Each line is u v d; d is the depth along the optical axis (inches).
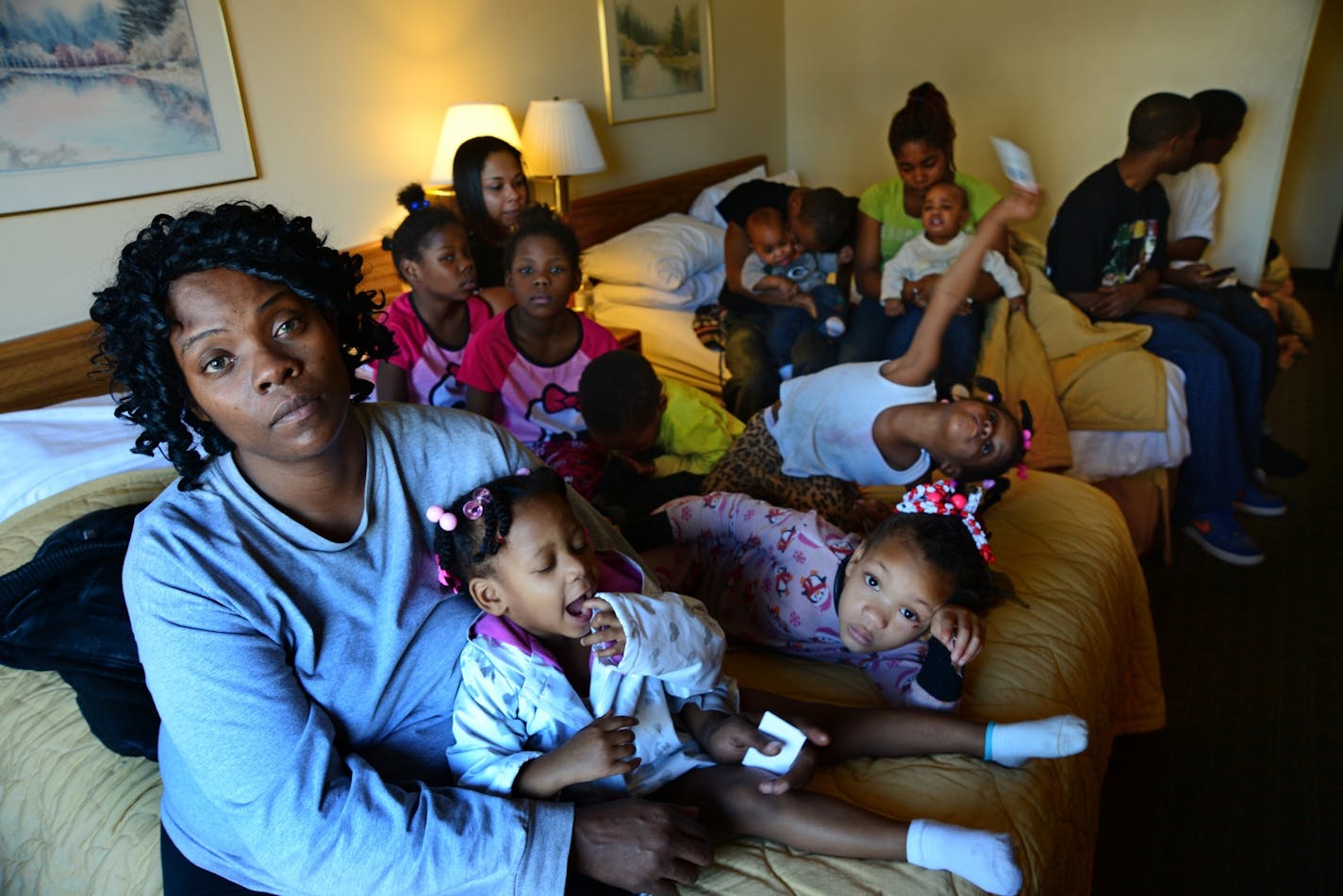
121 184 85.6
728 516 60.9
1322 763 75.0
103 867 47.1
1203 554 109.0
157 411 35.0
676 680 43.8
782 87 179.5
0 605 47.9
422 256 80.0
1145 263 115.3
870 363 73.2
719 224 150.9
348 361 40.3
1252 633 92.8
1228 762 75.6
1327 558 105.5
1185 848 67.1
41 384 81.7
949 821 43.8
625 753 37.0
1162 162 108.1
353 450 39.1
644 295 128.8
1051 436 103.2
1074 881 51.1
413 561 40.5
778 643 58.5
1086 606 61.3
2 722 55.6
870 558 48.3
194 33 88.9
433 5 112.0
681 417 92.4
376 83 107.3
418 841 34.2
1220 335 110.6
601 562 46.6
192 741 33.9
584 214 136.2
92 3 80.9
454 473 42.9
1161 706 75.2
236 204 35.6
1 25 75.5
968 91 158.2
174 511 35.6
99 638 47.8
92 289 85.4
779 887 40.2
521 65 125.6
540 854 35.0
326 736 35.5
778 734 42.7
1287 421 142.8
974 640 45.4
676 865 36.7
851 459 71.9
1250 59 130.3
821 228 117.3
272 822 33.9
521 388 83.3
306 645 36.8
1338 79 193.6
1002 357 108.0
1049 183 154.1
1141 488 106.2
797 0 172.6
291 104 98.9
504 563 40.8
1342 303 197.0
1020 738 45.8
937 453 66.6
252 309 32.9
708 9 155.9
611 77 140.5
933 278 110.7
